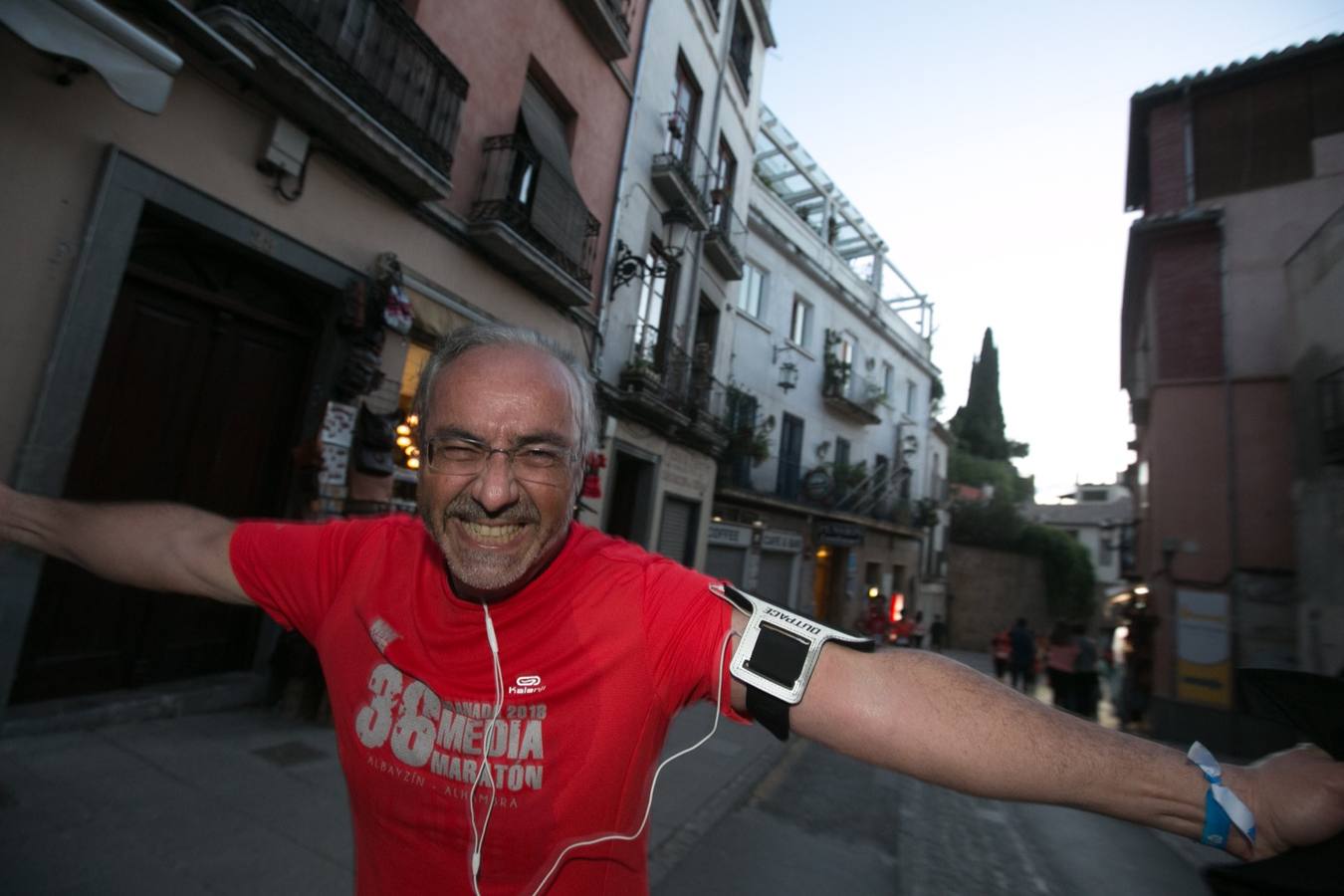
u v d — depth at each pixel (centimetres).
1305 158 1006
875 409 2041
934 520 2338
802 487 1734
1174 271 1066
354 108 475
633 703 98
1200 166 1079
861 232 2108
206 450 463
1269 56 1024
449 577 108
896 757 85
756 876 378
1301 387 859
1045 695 1568
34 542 137
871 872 406
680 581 105
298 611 123
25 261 344
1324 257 798
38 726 367
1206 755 83
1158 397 1045
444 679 102
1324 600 787
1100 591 2923
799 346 1752
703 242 1208
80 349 364
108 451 405
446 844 102
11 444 343
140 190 388
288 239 475
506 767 98
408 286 579
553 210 741
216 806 328
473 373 103
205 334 460
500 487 97
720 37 1222
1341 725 80
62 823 289
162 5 371
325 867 292
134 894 253
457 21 622
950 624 2759
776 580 1641
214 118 425
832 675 90
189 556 128
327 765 395
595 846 98
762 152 1775
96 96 368
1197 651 949
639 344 1019
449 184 573
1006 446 3816
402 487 584
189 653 468
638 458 1030
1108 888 420
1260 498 946
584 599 102
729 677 95
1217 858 483
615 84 908
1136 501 1487
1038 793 81
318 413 513
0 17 280
